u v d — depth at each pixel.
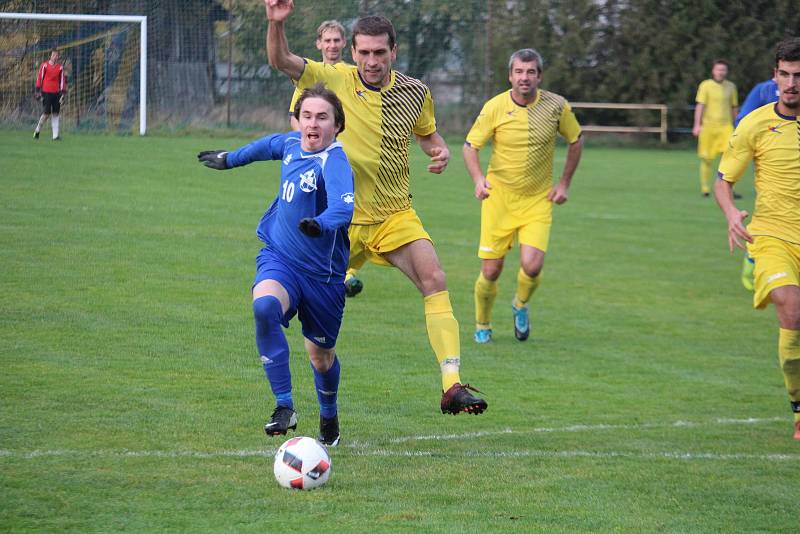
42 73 46.38
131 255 23.52
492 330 19.80
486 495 10.16
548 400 14.66
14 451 10.79
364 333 18.36
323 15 55.59
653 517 9.69
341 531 8.88
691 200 41.62
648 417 13.91
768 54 69.19
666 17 69.19
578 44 68.56
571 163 19.00
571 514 9.66
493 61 63.88
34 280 20.36
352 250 12.98
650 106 69.25
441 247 28.11
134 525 8.81
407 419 13.26
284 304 10.59
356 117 12.41
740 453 12.27
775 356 18.20
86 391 13.45
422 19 61.09
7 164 37.06
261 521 9.05
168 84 55.41
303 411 13.31
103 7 53.66
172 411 12.76
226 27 56.16
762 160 13.47
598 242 30.62
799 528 9.55
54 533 8.55
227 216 29.84
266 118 56.97
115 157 41.47
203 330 17.41
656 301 22.83
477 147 18.72
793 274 13.12
